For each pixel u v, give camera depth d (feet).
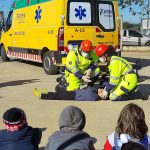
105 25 48.55
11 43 60.23
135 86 33.24
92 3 47.70
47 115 29.19
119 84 33.12
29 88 39.11
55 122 27.61
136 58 75.97
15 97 35.01
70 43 46.98
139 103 32.63
